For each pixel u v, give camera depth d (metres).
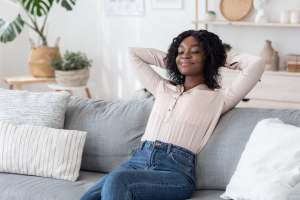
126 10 5.25
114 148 2.62
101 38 5.45
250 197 2.00
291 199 1.87
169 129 2.40
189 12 4.97
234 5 4.78
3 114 2.75
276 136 2.12
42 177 2.55
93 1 5.41
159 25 5.14
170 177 2.25
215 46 2.53
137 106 2.69
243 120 2.40
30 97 2.81
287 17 4.51
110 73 5.48
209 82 2.54
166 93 2.55
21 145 2.59
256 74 2.48
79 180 2.53
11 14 5.42
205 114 2.42
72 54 4.64
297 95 4.41
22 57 5.67
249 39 4.82
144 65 2.70
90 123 2.71
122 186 2.11
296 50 4.66
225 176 2.32
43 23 5.40
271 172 2.00
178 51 2.55
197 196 2.29
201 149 2.40
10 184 2.44
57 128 2.71
